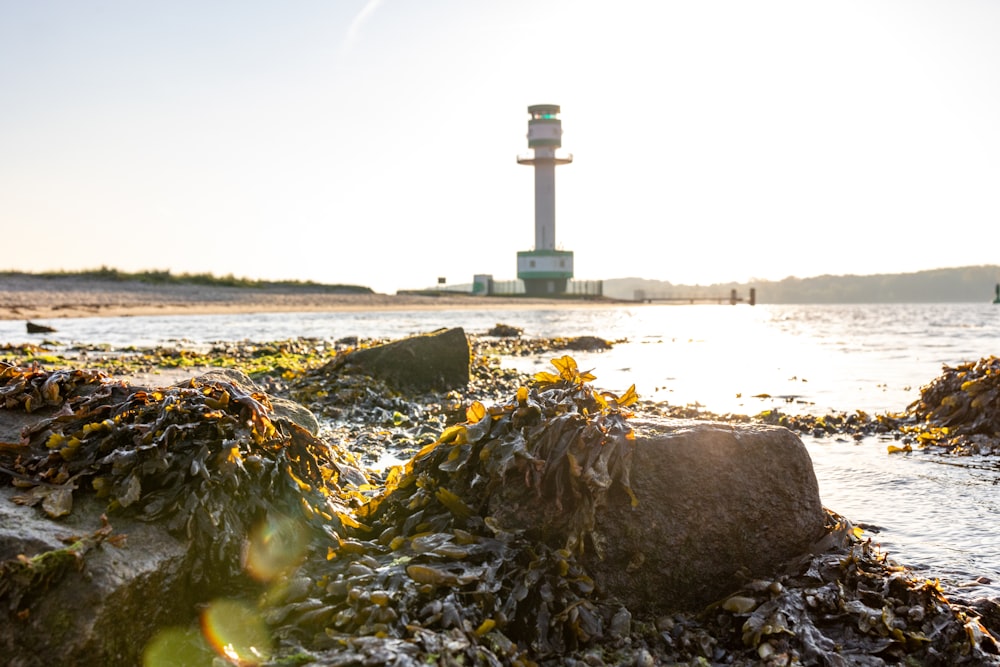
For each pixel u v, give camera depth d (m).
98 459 5.50
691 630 5.50
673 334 50.34
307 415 8.66
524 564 5.39
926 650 5.18
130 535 4.99
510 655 4.70
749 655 5.18
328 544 5.71
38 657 4.24
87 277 79.94
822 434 13.46
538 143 138.50
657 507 5.81
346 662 4.22
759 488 6.01
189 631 4.91
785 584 5.71
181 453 5.52
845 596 5.50
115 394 6.43
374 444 11.73
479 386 18.44
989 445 12.21
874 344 40.50
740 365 27.31
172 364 20.59
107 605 4.45
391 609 4.76
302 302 88.88
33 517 4.96
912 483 10.08
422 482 6.11
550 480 5.66
